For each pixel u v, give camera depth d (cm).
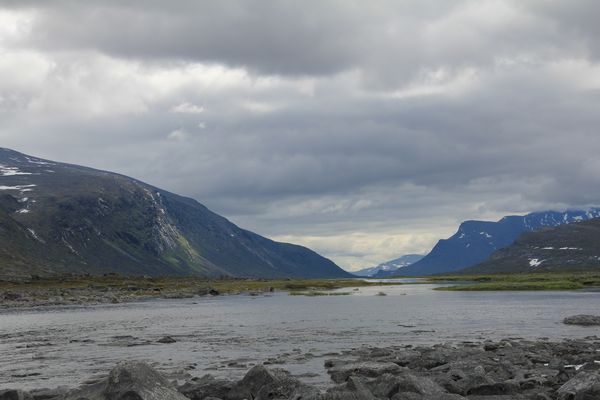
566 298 12769
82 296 17475
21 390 3119
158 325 8256
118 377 2850
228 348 5562
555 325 7025
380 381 3053
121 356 5125
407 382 2930
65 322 9056
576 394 2717
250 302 14512
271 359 4706
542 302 11506
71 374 4241
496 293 15838
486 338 5859
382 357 4441
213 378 3650
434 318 8412
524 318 8044
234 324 8206
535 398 2819
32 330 7738
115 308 12875
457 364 3866
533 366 3866
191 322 8675
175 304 14250
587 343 4944
